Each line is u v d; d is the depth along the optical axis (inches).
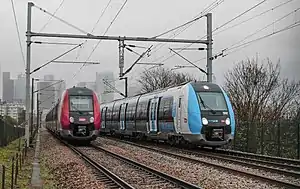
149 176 671.8
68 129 1328.7
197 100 1046.4
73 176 689.6
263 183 578.9
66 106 1342.3
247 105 1562.5
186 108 1058.7
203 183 589.0
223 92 1077.1
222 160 876.6
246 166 771.4
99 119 1360.7
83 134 1336.1
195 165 789.2
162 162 856.9
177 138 1153.4
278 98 1550.2
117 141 1625.2
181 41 1166.3
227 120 1042.7
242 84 1633.9
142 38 1145.4
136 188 559.2
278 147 1047.6
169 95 1192.2
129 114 1632.6
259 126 1128.2
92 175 692.1
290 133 1011.3
